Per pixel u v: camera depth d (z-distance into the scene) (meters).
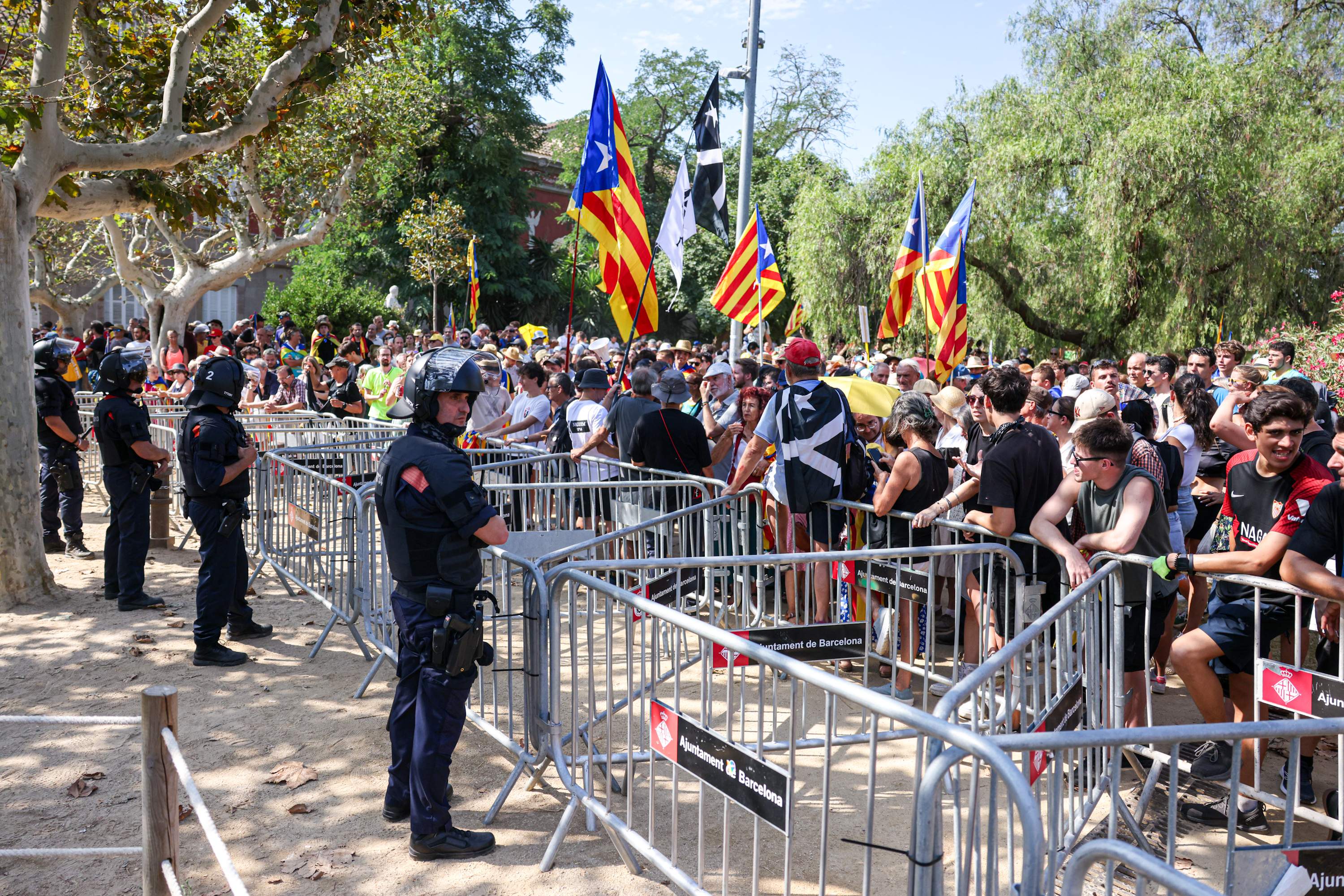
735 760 2.92
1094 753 4.13
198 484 5.54
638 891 3.53
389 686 5.53
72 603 6.98
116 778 4.36
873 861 3.80
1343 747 3.64
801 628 4.06
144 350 6.78
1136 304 20.70
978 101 23.11
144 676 5.60
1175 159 18.95
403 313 36.38
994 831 2.20
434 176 35.31
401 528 3.64
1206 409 6.09
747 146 14.16
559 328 40.78
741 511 6.60
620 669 5.84
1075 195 21.09
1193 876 3.71
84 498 11.04
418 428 3.70
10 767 4.46
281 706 5.20
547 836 3.94
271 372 14.33
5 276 6.64
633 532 5.45
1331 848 2.45
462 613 3.66
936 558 5.57
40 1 7.02
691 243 42.00
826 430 5.71
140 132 8.77
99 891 3.49
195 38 7.74
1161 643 5.54
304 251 38.31
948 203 22.72
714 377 9.09
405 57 20.92
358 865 3.68
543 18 37.62
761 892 3.55
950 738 2.25
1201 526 6.20
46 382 8.10
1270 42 21.33
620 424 7.85
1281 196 19.11
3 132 7.79
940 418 7.09
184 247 20.06
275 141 16.08
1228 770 4.23
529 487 6.59
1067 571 4.54
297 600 7.27
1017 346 22.23
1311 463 4.02
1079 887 1.79
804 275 24.62
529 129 38.84
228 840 3.85
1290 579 3.75
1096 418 4.53
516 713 5.07
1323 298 20.28
